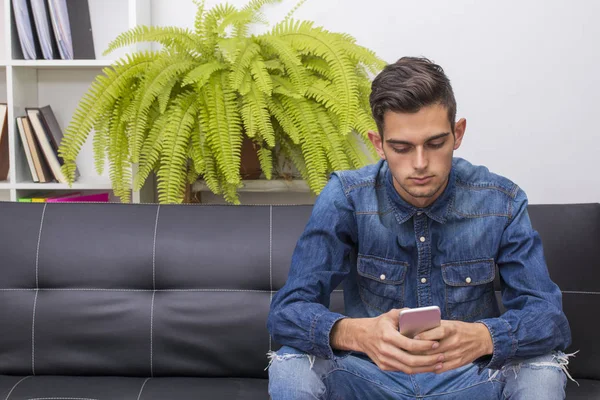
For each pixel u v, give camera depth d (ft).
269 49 6.77
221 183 6.61
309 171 6.47
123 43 6.48
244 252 5.52
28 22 7.09
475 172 4.37
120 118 6.44
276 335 3.91
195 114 6.43
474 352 3.53
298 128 6.48
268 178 6.48
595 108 7.34
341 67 6.35
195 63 6.57
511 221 4.25
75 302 5.44
